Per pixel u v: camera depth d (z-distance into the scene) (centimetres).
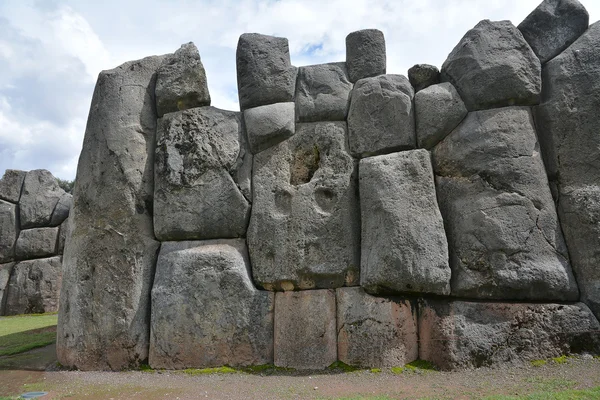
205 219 496
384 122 491
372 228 456
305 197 488
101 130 516
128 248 494
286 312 470
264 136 505
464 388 378
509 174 457
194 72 523
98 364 475
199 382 421
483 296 446
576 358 421
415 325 453
